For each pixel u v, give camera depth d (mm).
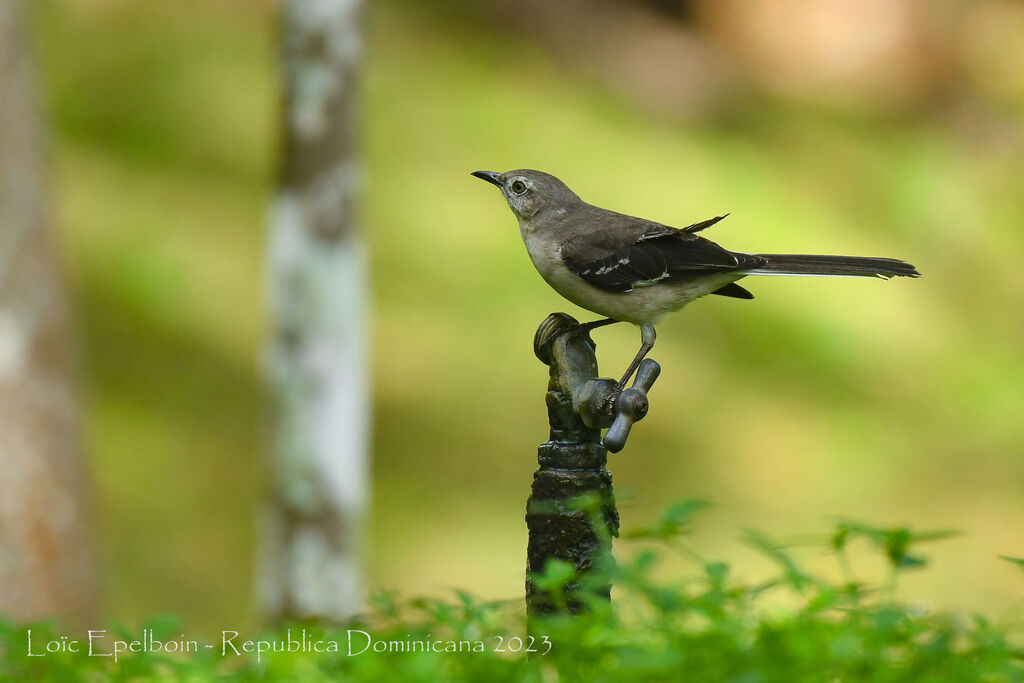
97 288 17203
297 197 11703
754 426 18094
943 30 26891
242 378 16891
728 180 22109
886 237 22906
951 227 23469
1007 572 16594
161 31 21547
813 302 20734
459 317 18297
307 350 11812
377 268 18625
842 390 19188
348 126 11688
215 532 14953
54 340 10609
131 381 16359
